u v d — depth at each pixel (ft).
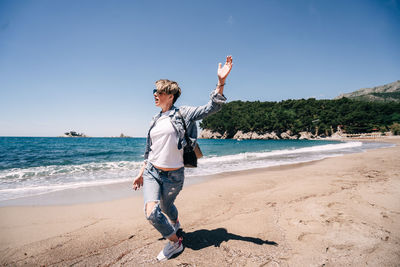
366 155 37.81
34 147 88.69
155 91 6.19
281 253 6.27
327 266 5.55
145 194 5.76
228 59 5.45
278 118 404.57
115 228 8.46
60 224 8.95
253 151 67.21
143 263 5.98
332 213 9.20
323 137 359.66
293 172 22.11
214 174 22.41
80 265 5.91
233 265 5.75
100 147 95.20
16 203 12.28
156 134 5.79
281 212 9.66
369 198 11.23
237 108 495.82
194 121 6.03
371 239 6.88
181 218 9.39
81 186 17.11
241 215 9.55
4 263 6.04
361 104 367.66
